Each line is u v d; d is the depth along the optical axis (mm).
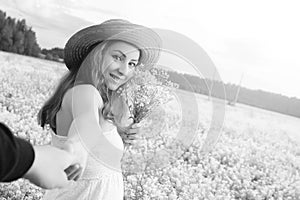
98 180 1687
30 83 4332
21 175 724
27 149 724
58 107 1737
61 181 854
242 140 4223
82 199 1687
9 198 3273
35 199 3332
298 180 4047
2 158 658
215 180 3855
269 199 3855
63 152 890
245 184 3912
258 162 4180
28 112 4258
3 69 4320
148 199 3551
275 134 4215
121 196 1787
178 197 3680
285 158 4168
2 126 678
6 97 4285
